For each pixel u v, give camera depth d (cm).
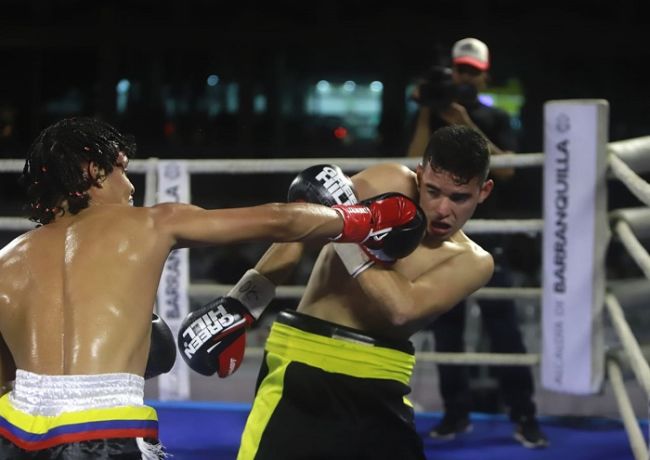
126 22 1191
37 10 1202
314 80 1204
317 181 267
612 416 568
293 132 1198
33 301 229
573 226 455
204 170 506
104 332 223
